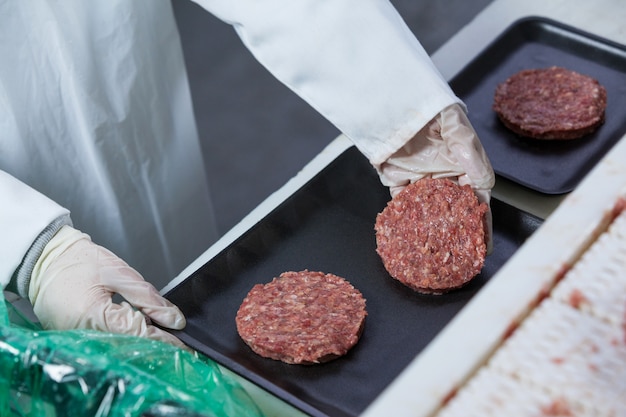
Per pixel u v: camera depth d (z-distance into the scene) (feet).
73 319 3.48
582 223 2.17
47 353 2.74
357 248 3.99
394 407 1.83
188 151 5.75
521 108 4.57
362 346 3.51
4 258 3.57
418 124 3.75
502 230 3.93
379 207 4.15
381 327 3.60
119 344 3.05
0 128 4.59
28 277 3.64
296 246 4.02
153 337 3.45
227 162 9.07
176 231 5.92
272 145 9.22
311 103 4.01
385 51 3.76
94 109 4.88
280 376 3.40
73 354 2.73
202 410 2.54
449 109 3.72
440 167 3.92
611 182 2.26
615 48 4.94
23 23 4.41
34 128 4.71
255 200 8.64
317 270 3.91
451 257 3.69
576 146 4.42
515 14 5.39
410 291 3.75
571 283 2.07
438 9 10.23
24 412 2.89
